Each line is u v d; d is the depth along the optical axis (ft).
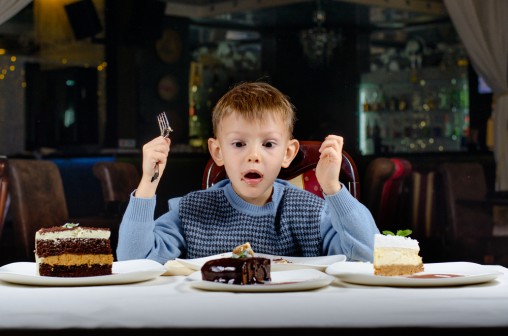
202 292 3.61
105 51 28.68
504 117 24.29
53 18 29.63
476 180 20.67
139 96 28.81
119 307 3.14
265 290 3.58
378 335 2.77
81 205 25.09
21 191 12.85
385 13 28.99
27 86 30.19
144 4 28.48
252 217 5.56
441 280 3.71
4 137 30.32
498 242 20.01
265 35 30.81
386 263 4.27
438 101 27.50
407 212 23.79
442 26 28.86
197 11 30.17
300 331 2.76
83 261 4.29
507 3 25.29
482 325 2.81
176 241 5.52
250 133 4.81
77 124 29.27
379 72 28.89
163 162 4.84
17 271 4.40
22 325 2.87
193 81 30.19
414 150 27.63
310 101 30.45
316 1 27.66
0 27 30.07
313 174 6.64
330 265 4.37
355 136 29.58
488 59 25.05
